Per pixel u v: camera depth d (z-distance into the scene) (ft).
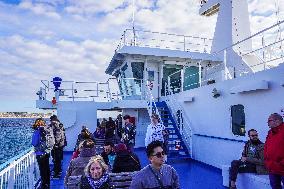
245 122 31.89
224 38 58.49
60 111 56.03
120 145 19.70
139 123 57.88
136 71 59.31
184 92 47.93
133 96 59.26
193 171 35.94
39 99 55.88
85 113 57.21
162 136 30.01
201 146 41.29
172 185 10.89
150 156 10.76
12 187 18.83
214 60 58.08
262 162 23.59
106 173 13.28
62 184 29.71
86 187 12.80
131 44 56.34
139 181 10.53
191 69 62.49
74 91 56.90
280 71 26.45
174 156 43.42
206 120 40.70
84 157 19.25
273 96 27.40
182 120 48.24
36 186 27.50
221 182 30.50
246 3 59.06
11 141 167.22
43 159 25.03
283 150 17.34
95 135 47.93
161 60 59.36
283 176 17.47
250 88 29.30
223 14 59.72
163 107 54.03
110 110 65.41
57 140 32.07
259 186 22.61
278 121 17.66
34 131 25.39
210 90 39.68
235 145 33.27
